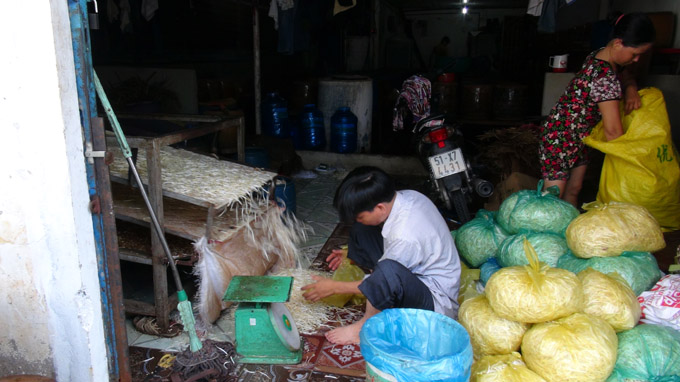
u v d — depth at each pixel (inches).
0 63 67.9
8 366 82.3
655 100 132.8
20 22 66.6
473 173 178.5
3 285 77.0
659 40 176.6
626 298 81.9
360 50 429.1
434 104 276.1
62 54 69.2
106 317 83.1
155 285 106.7
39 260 75.2
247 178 123.6
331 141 268.8
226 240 112.7
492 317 83.3
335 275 120.6
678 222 134.6
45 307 77.4
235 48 307.3
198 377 90.8
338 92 265.7
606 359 72.8
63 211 73.2
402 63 601.3
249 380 93.1
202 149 181.5
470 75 436.1
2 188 72.4
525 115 303.0
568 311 77.8
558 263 102.5
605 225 95.3
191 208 127.9
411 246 93.8
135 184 108.7
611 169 134.3
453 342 76.7
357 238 116.5
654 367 76.4
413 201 97.2
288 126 264.7
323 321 113.4
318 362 98.5
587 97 128.6
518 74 420.5
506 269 83.6
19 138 70.4
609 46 124.0
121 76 201.5
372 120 301.0
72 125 72.2
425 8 634.8
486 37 583.8
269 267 132.5
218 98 250.2
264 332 95.8
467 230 125.0
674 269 94.0
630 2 222.4
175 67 241.9
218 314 112.3
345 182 93.4
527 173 179.5
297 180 236.2
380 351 70.4
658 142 129.1
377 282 92.0
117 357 86.7
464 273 119.6
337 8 229.3
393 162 256.5
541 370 75.1
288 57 373.7
